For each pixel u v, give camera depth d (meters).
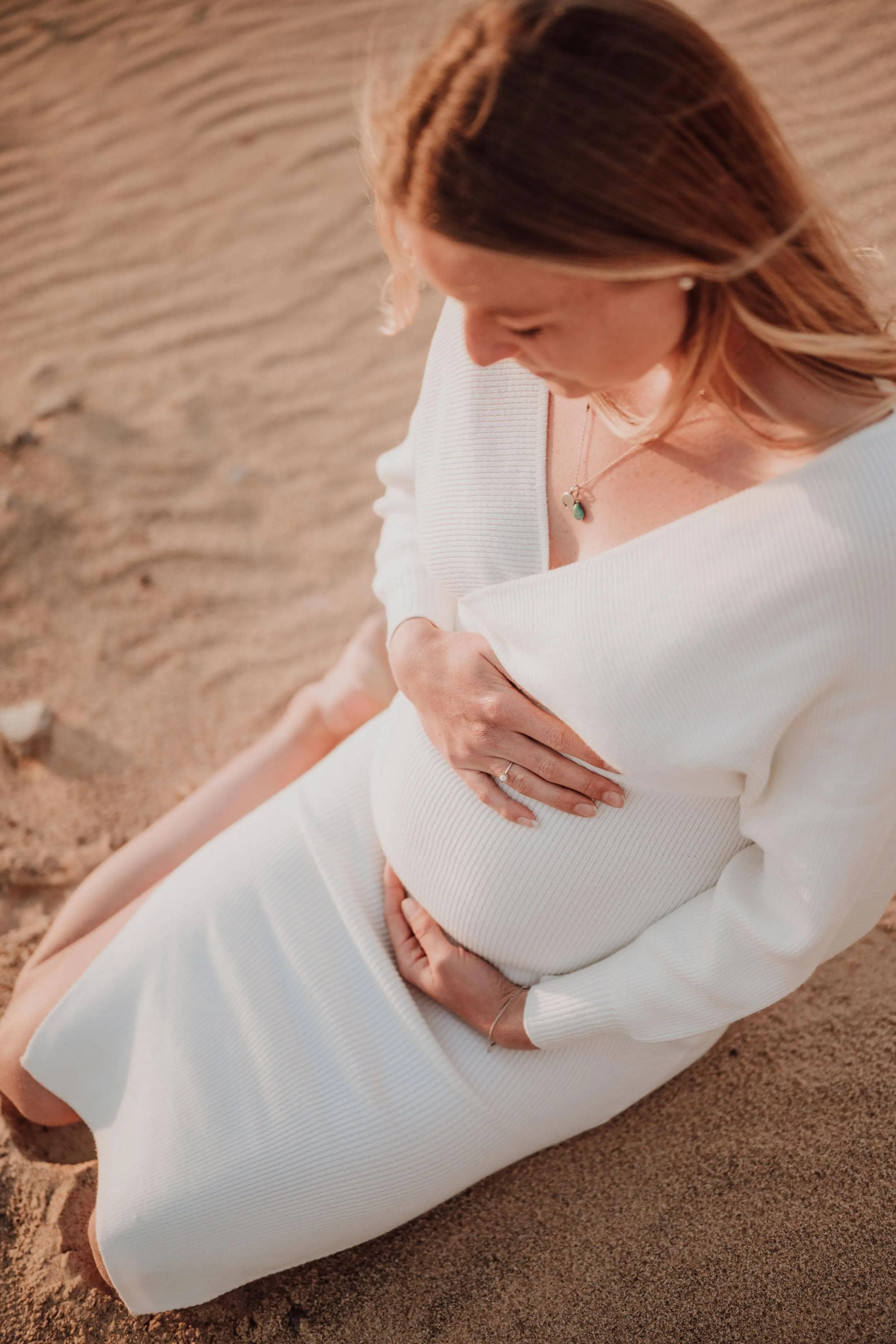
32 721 2.61
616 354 1.03
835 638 1.01
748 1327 1.60
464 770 1.42
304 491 3.08
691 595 1.09
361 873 1.64
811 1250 1.66
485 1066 1.51
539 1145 1.63
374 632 2.16
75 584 2.94
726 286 0.99
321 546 2.96
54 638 2.84
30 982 1.89
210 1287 1.65
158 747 2.62
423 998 1.58
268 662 2.75
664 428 1.13
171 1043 1.61
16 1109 1.99
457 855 1.45
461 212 0.94
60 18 4.82
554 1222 1.75
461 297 1.01
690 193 0.92
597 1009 1.39
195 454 3.20
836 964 1.97
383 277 3.62
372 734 1.81
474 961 1.51
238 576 2.93
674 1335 1.61
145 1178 1.56
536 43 0.91
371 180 1.17
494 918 1.44
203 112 4.29
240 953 1.62
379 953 1.56
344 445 3.18
